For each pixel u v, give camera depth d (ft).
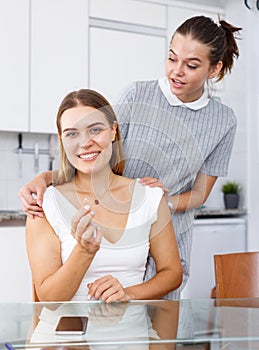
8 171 12.11
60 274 4.38
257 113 13.17
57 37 11.43
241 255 6.27
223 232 12.76
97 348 2.88
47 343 2.95
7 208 12.07
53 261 4.66
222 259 6.16
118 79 12.25
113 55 12.17
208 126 6.17
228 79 13.88
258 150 13.07
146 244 4.63
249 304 3.94
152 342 2.99
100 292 4.11
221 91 13.98
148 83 5.72
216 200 14.11
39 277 4.60
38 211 4.75
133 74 12.44
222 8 13.99
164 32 12.86
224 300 4.10
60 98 11.49
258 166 13.04
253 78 13.29
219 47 5.38
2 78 10.88
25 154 12.28
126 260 4.57
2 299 10.27
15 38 10.98
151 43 12.67
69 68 11.58
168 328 3.25
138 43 12.49
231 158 13.85
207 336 3.10
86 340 3.01
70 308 3.78
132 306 3.86
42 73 11.29
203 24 5.31
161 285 4.69
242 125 13.56
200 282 12.34
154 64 12.72
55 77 11.43
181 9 13.07
